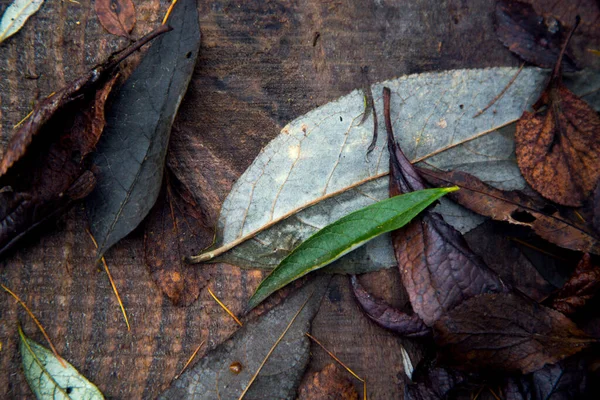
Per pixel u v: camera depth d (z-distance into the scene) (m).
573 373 0.47
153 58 0.48
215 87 0.49
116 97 0.48
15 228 0.47
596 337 0.48
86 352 0.48
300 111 0.49
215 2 0.49
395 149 0.48
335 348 0.48
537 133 0.49
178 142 0.48
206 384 0.48
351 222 0.47
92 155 0.47
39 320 0.48
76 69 0.48
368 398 0.48
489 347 0.47
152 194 0.47
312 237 0.47
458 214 0.49
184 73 0.48
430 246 0.48
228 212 0.48
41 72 0.48
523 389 0.48
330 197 0.48
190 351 0.48
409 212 0.47
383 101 0.48
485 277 0.47
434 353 0.48
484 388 0.48
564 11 0.49
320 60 0.49
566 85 0.49
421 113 0.49
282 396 0.48
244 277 0.48
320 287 0.48
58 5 0.48
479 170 0.49
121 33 0.48
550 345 0.47
